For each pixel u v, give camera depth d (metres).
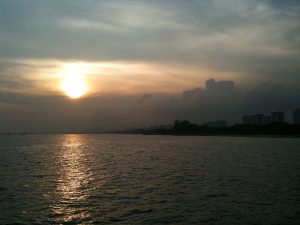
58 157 102.69
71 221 30.73
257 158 94.38
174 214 33.06
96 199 39.59
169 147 158.88
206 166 74.31
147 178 56.28
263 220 31.00
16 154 116.81
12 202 37.75
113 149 146.88
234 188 46.47
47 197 40.62
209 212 33.75
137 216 32.38
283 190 44.88
